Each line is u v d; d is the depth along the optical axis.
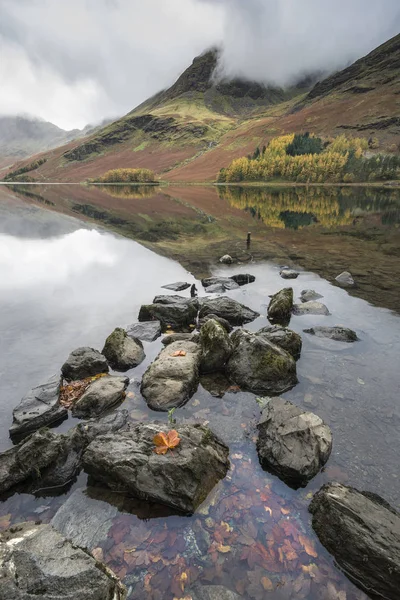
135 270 5.79
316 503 1.64
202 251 7.25
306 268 5.84
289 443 1.88
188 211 14.99
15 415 2.16
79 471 1.85
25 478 1.78
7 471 1.77
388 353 2.96
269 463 1.86
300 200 20.98
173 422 2.18
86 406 2.26
